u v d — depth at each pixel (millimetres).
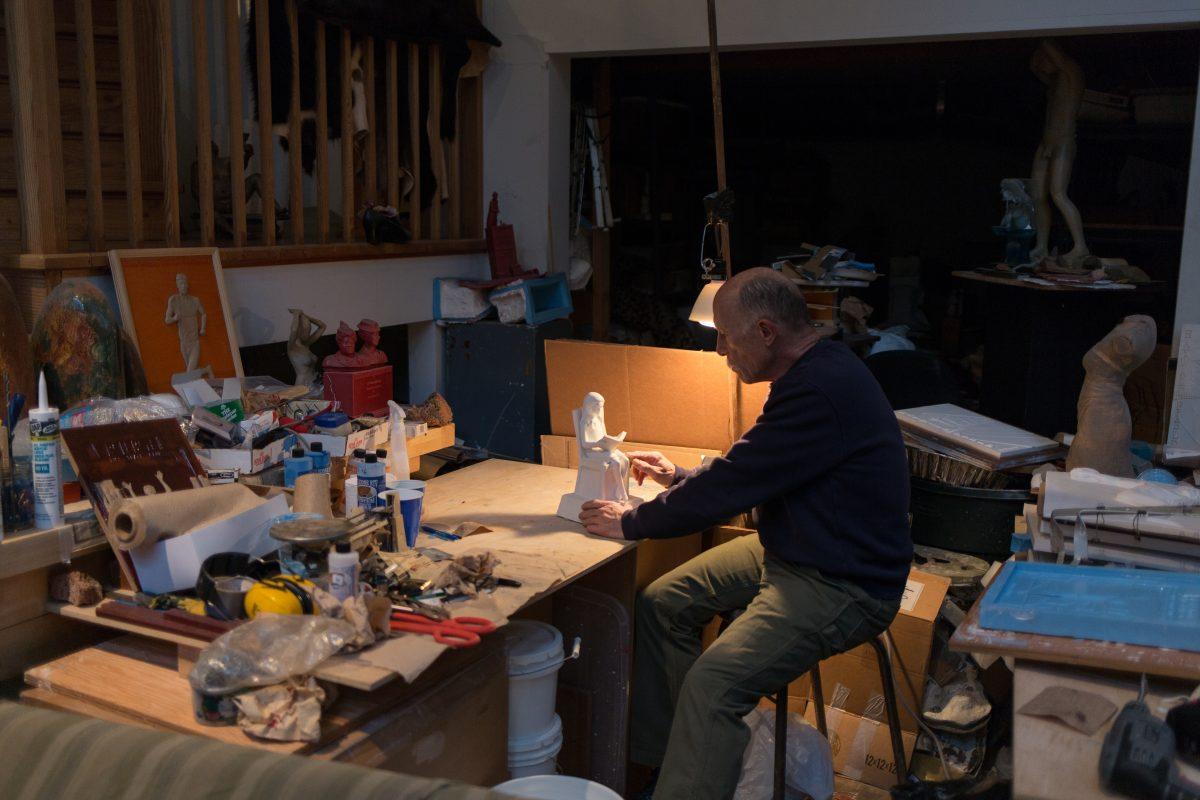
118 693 1996
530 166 4535
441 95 4328
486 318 4449
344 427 2979
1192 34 4316
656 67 5121
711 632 3281
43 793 1465
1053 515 2506
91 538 2227
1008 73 5074
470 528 2807
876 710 3092
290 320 3646
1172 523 2359
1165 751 1442
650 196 5773
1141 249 5039
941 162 7609
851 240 7551
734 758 2418
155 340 2918
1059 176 4211
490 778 2342
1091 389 3115
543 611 2924
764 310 2586
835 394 2486
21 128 2721
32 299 2801
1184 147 5184
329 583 2133
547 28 4402
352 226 3967
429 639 2027
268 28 3447
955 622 3186
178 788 1421
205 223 3277
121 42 2975
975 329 6133
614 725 2904
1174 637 1779
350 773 1415
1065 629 1839
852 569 2518
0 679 2154
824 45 4039
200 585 2066
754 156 6707
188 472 2367
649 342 5547
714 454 3281
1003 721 3137
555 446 3564
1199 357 3312
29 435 2189
